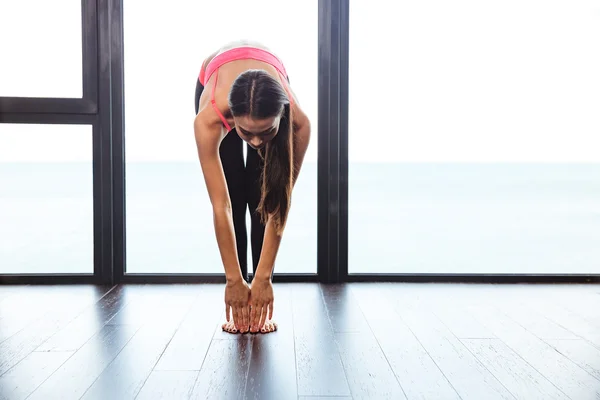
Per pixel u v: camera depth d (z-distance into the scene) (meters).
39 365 1.63
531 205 10.20
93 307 2.34
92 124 2.79
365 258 5.02
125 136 2.84
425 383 1.50
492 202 11.09
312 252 5.07
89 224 7.18
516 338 1.91
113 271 2.81
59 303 2.41
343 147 2.82
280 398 1.40
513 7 11.36
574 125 12.68
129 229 7.43
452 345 1.83
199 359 1.69
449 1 12.41
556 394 1.42
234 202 2.06
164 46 7.24
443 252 5.33
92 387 1.47
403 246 5.79
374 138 14.69
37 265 3.86
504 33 12.33
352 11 2.81
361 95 14.30
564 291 2.65
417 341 1.88
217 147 1.80
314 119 2.85
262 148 1.88
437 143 14.55
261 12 2.99
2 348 1.79
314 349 1.79
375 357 1.71
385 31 13.07
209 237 6.47
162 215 9.23
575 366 1.63
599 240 5.86
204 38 3.14
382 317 2.18
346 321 2.12
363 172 14.84
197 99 2.08
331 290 2.66
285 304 2.39
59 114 2.79
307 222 7.32
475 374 1.57
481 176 14.61
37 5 2.79
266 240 1.93
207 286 2.75
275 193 1.82
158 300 2.46
